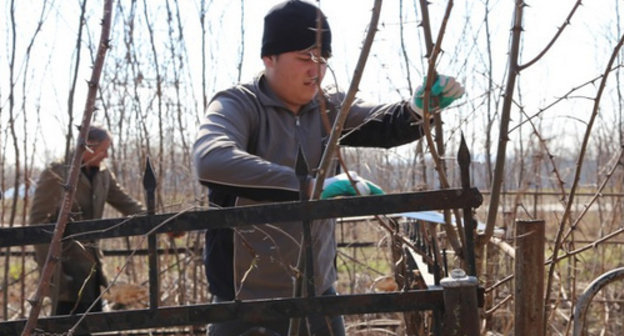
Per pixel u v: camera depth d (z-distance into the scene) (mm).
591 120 1860
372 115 2027
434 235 2131
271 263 1988
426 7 1681
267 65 2025
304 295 1626
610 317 4137
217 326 2080
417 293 1515
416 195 1472
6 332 1613
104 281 3969
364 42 1476
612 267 4441
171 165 4355
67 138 3283
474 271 1487
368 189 1611
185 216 1540
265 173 1615
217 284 2070
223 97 1974
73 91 3242
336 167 2219
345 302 1527
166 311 1564
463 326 1453
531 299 1669
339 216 1494
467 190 1462
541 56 1658
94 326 1574
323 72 2021
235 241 1996
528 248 1663
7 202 4625
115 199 4180
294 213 1501
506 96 1704
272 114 2012
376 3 1463
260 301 1550
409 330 2527
